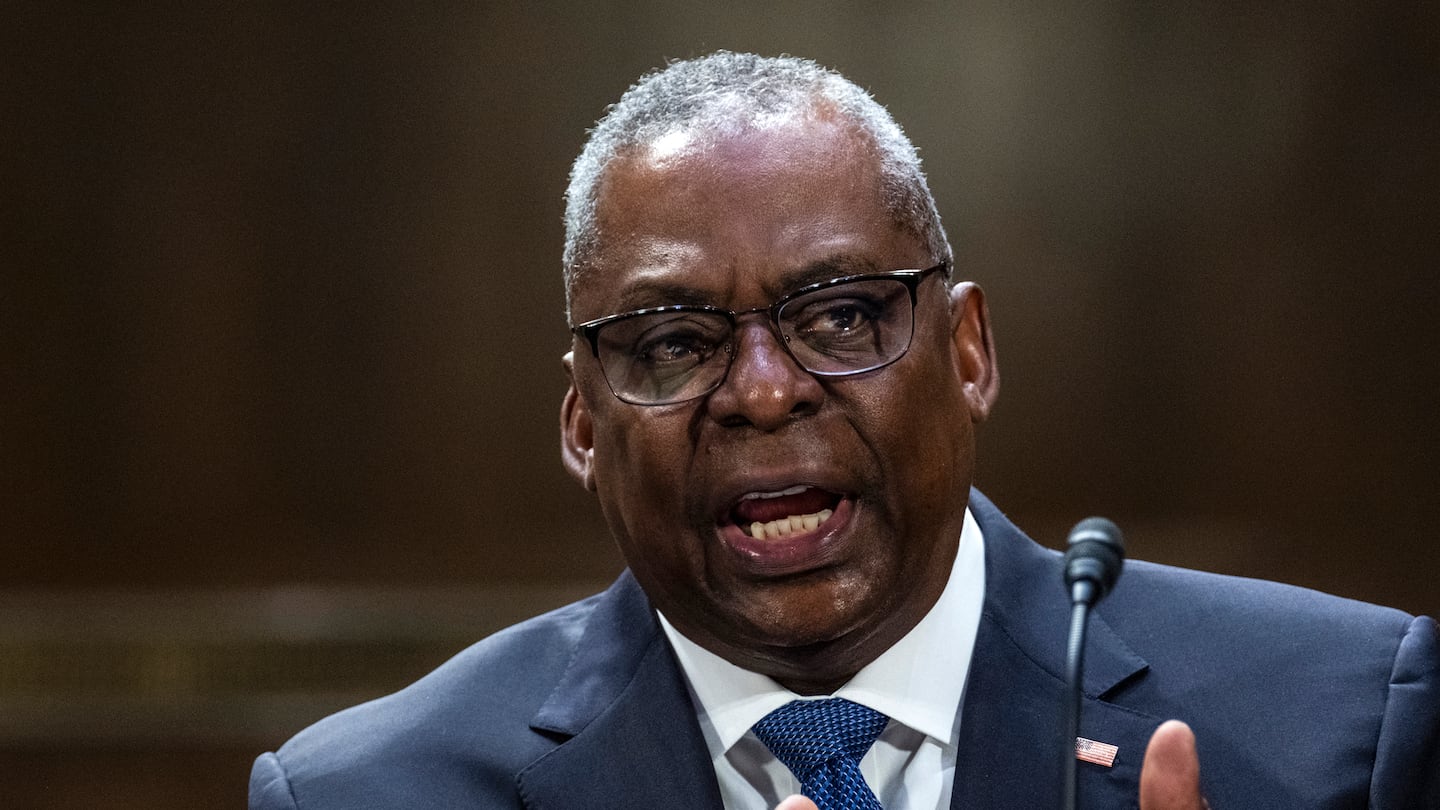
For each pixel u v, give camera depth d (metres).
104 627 14.67
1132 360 14.38
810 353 3.99
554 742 4.55
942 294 4.20
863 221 4.01
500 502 14.77
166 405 14.84
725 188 3.97
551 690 4.73
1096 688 4.33
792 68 4.26
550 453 14.78
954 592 4.48
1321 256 14.22
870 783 4.34
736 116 4.06
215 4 14.71
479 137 14.73
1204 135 14.27
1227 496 14.31
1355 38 14.11
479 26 14.69
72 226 14.83
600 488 4.38
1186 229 14.31
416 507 14.79
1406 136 14.09
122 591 14.74
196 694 14.61
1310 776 4.11
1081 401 14.41
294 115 14.77
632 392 4.11
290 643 14.63
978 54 14.32
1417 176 14.09
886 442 3.96
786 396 3.89
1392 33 14.07
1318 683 4.28
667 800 4.35
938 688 4.35
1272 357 14.27
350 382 14.83
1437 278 14.09
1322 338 14.23
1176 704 4.29
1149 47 14.27
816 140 4.04
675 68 4.37
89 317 14.87
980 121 14.35
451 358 14.81
